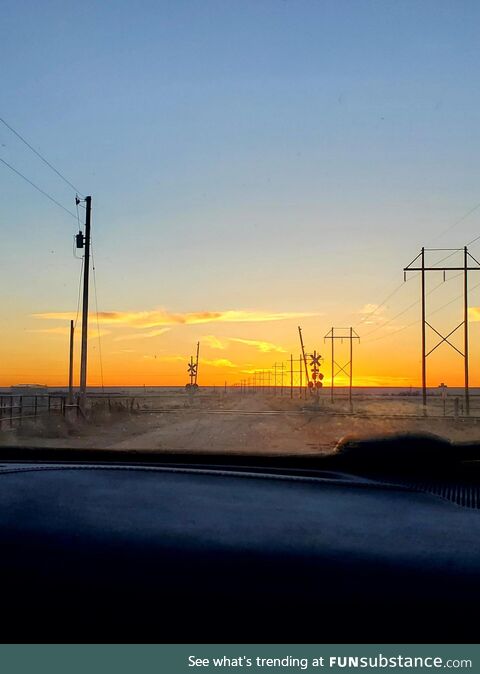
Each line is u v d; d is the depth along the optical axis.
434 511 2.67
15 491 2.77
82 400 39.44
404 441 3.26
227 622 1.95
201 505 2.66
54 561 2.12
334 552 2.23
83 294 40.31
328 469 3.33
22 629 1.95
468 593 2.02
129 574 2.09
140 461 3.71
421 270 57.38
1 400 37.72
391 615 1.96
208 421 46.03
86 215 40.34
